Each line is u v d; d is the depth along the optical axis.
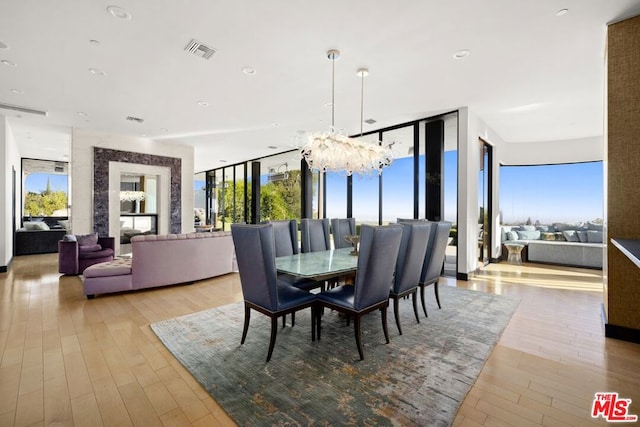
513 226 7.49
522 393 1.86
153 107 4.75
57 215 9.91
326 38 2.81
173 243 4.25
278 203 8.94
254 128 6.00
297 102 4.51
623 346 2.50
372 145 3.81
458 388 1.89
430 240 3.18
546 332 2.79
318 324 2.66
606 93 2.70
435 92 4.12
